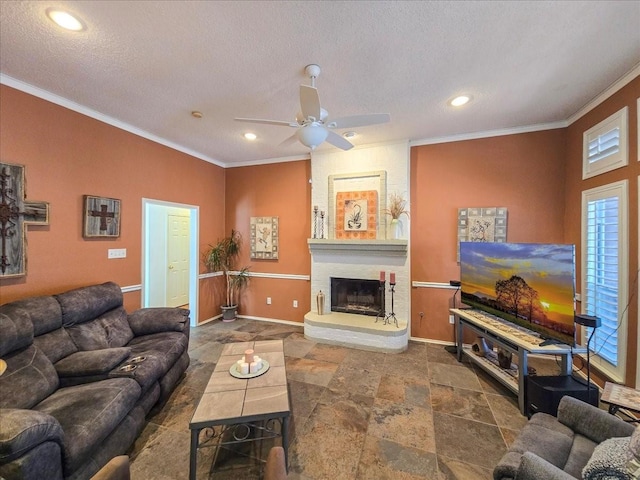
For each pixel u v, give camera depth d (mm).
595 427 1429
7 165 2309
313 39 1870
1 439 1193
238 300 5031
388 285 3918
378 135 3652
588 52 1998
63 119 2713
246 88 2506
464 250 3256
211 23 1725
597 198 2629
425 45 1929
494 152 3484
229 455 1851
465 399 2482
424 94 2592
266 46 1942
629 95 2262
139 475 1698
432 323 3791
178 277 5688
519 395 2295
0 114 2281
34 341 2076
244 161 4961
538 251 2408
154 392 2248
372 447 1915
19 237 2381
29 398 1729
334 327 3760
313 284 4316
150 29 1773
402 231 3850
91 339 2463
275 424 2156
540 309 2381
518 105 2811
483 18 1687
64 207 2732
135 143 3463
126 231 3363
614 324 2379
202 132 3582
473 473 1708
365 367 3090
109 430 1649
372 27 1759
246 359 2102
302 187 4602
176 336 2816
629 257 2238
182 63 2141
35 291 2508
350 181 4113
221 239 5035
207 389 1848
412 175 3854
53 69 2217
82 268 2898
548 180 3268
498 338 2615
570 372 2240
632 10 1615
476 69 2203
